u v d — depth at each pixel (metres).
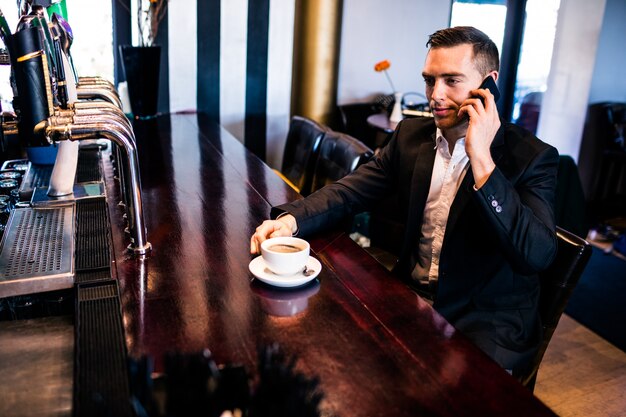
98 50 3.35
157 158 2.53
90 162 2.32
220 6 3.58
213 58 3.68
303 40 4.09
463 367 1.08
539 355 1.66
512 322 1.59
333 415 0.94
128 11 3.33
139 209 1.48
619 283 3.64
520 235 1.43
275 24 3.78
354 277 1.44
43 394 1.09
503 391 1.02
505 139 1.63
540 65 5.20
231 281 1.39
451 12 4.85
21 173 2.19
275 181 2.25
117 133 1.40
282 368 0.80
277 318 1.23
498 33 5.12
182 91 3.65
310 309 1.27
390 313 1.27
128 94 3.30
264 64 3.84
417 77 4.88
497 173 1.43
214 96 3.77
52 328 1.33
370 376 1.04
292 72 4.25
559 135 5.29
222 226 1.75
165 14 3.45
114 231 1.68
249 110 3.91
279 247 1.43
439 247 1.74
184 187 2.13
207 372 0.79
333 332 1.18
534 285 1.64
